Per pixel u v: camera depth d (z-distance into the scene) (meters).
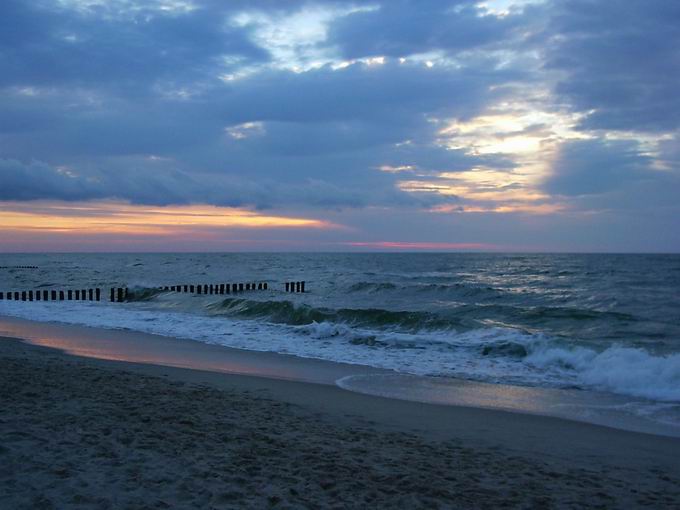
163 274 64.88
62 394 7.81
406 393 9.90
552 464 6.15
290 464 5.43
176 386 9.32
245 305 24.14
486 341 14.85
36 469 4.73
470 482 5.31
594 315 21.94
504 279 49.59
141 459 5.20
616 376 10.83
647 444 7.09
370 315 19.94
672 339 17.27
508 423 7.99
